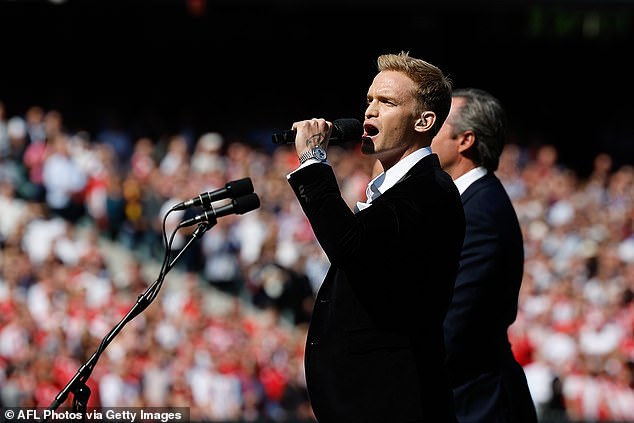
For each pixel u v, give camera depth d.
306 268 49.03
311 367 13.55
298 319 47.72
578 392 41.22
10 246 41.78
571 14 75.12
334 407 13.21
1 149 48.75
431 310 13.37
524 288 46.69
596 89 76.12
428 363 13.37
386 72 13.86
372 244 12.77
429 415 13.14
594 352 43.16
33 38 67.88
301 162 13.27
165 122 66.31
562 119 75.56
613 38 76.06
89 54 69.12
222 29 71.75
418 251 13.05
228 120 69.44
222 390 37.56
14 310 35.72
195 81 71.19
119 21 69.56
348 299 13.30
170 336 38.50
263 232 49.06
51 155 49.09
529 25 75.19
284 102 72.56
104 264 42.75
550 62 76.00
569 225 54.47
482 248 16.89
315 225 12.84
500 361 17.20
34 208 44.56
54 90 68.12
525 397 17.38
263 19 72.06
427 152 13.80
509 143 70.75
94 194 49.44
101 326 37.22
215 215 14.54
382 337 13.17
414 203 13.11
